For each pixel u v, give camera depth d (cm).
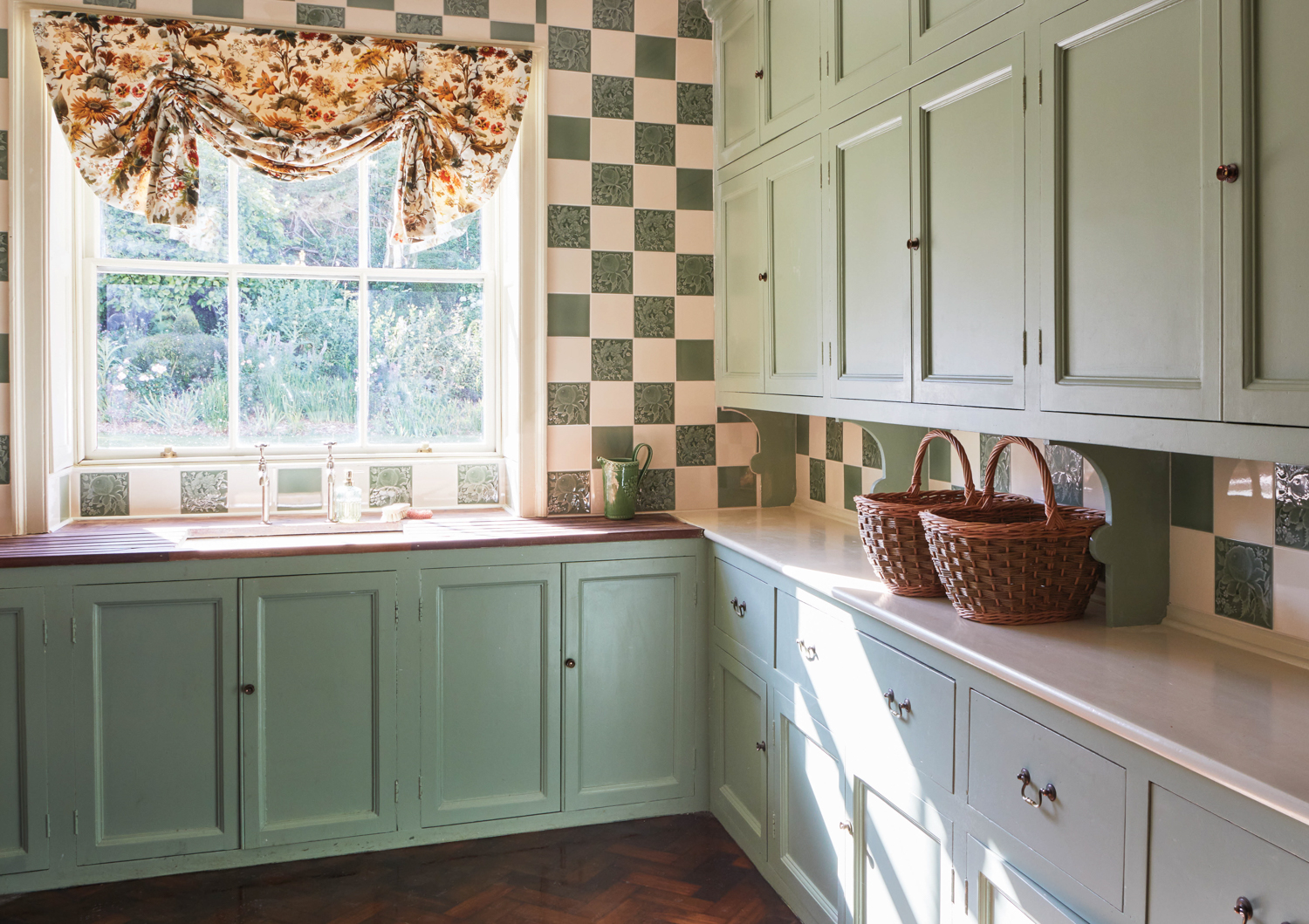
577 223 335
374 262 343
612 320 340
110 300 321
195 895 268
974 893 179
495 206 353
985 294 196
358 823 290
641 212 341
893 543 214
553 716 304
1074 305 172
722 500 357
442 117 319
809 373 274
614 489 328
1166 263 152
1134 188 158
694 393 351
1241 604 180
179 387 328
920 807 196
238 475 326
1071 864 154
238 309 332
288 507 331
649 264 343
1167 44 151
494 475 351
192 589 271
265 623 278
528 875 280
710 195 349
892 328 230
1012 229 186
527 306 331
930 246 214
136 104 297
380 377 345
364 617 286
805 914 250
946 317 210
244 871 281
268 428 337
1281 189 133
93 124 293
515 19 326
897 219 226
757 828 282
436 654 292
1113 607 192
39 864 268
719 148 339
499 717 300
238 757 279
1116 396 162
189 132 303
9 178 287
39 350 291
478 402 355
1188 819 133
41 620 263
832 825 235
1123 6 158
